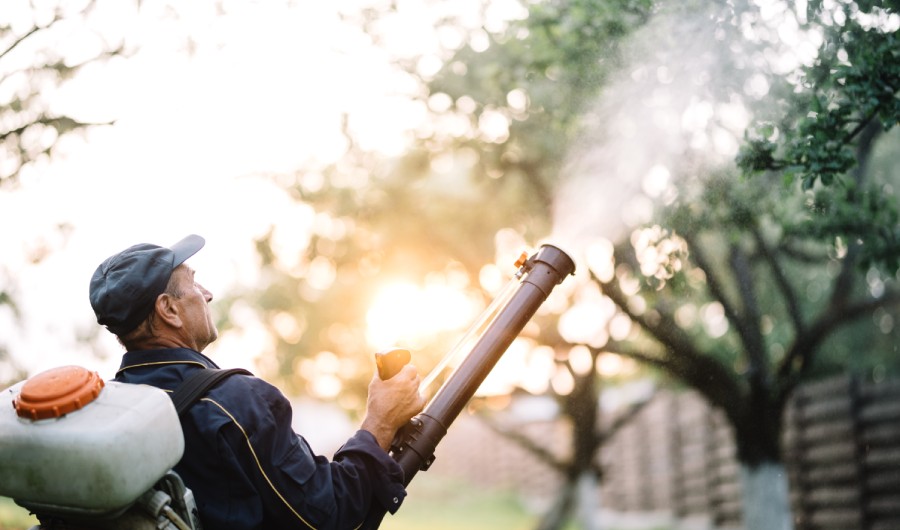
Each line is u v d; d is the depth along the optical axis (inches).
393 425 80.3
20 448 65.0
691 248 233.6
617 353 262.5
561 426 622.2
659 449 528.4
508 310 86.1
